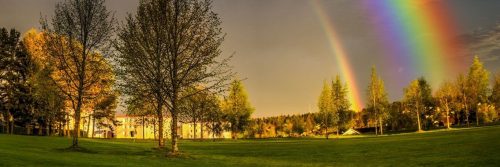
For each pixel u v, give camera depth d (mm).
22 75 78250
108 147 49656
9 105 77000
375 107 117000
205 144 72250
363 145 55750
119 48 40688
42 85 57156
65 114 74562
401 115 134000
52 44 41312
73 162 26203
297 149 54188
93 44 40750
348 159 39375
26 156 26812
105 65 41875
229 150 53125
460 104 115312
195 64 39094
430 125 129250
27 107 77688
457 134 61531
